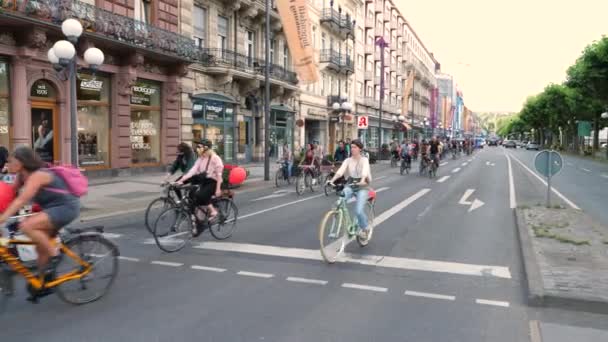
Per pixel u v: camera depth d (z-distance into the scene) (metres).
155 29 19.58
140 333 4.30
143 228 9.41
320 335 4.32
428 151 23.92
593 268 6.12
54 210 4.66
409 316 4.82
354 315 4.83
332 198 14.67
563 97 64.19
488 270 6.54
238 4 26.09
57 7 15.20
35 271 4.78
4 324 4.48
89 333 4.29
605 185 20.22
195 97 23.45
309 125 41.53
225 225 8.50
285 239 8.41
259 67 28.05
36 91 16.06
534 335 4.39
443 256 7.30
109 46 17.89
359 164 7.60
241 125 28.41
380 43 37.38
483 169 29.84
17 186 4.75
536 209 11.72
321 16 40.03
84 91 17.64
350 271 6.44
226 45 26.53
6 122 15.15
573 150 68.56
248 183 18.05
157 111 21.61
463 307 5.11
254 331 4.38
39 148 16.23
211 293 5.45
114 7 18.38
